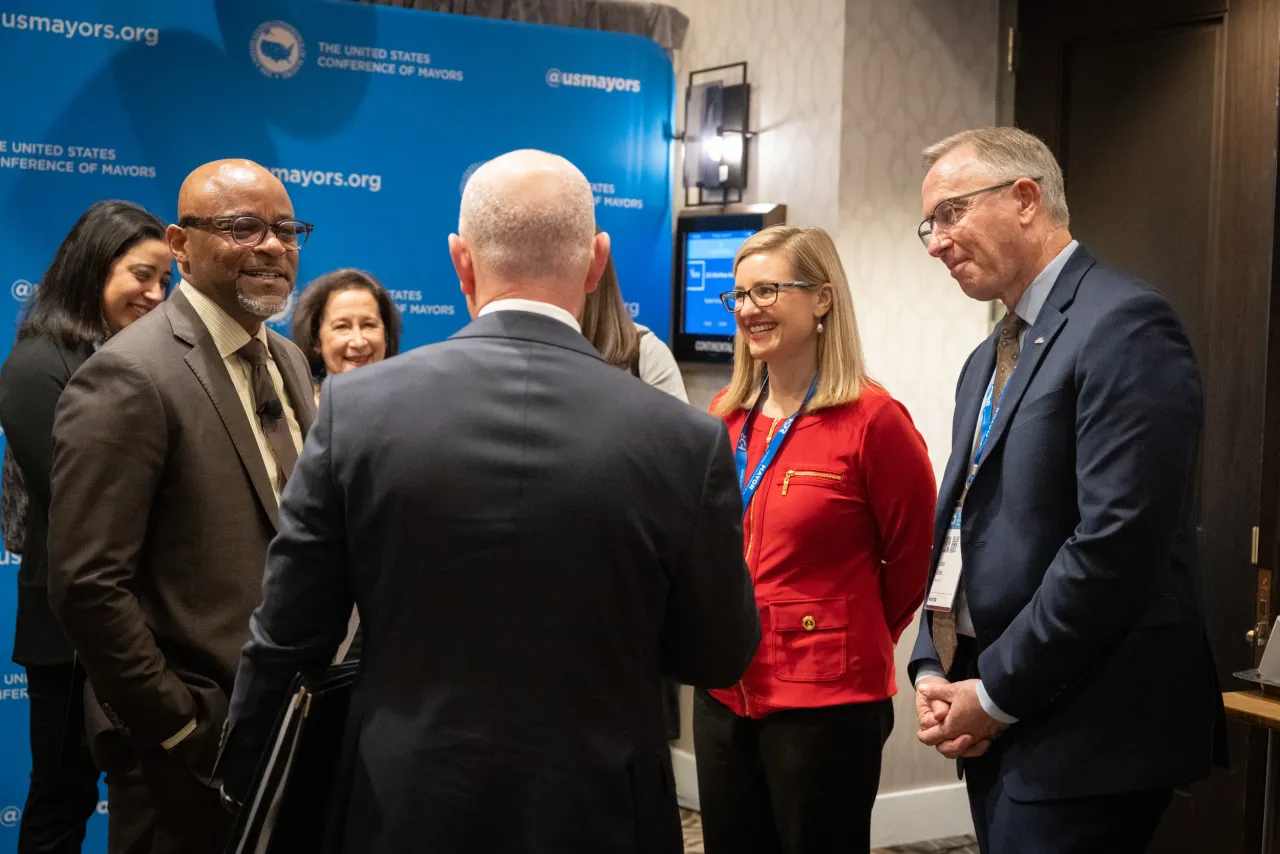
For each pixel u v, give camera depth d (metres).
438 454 1.30
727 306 2.45
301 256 3.48
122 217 2.72
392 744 1.29
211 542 1.89
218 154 3.36
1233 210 3.06
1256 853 2.98
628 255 3.87
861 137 3.53
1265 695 2.13
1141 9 3.27
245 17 3.37
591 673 1.32
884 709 2.29
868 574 2.29
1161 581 1.75
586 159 3.80
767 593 2.25
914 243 3.65
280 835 1.35
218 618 1.89
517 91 3.71
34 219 3.17
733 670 1.46
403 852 1.27
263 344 2.08
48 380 2.59
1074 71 3.47
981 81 3.72
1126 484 1.66
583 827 1.29
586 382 1.37
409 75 3.58
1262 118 3.00
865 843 2.25
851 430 2.26
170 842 1.88
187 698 1.86
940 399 3.73
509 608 1.29
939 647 1.96
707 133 3.85
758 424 2.42
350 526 1.32
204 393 1.92
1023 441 1.80
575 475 1.31
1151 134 3.26
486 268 1.42
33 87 3.16
